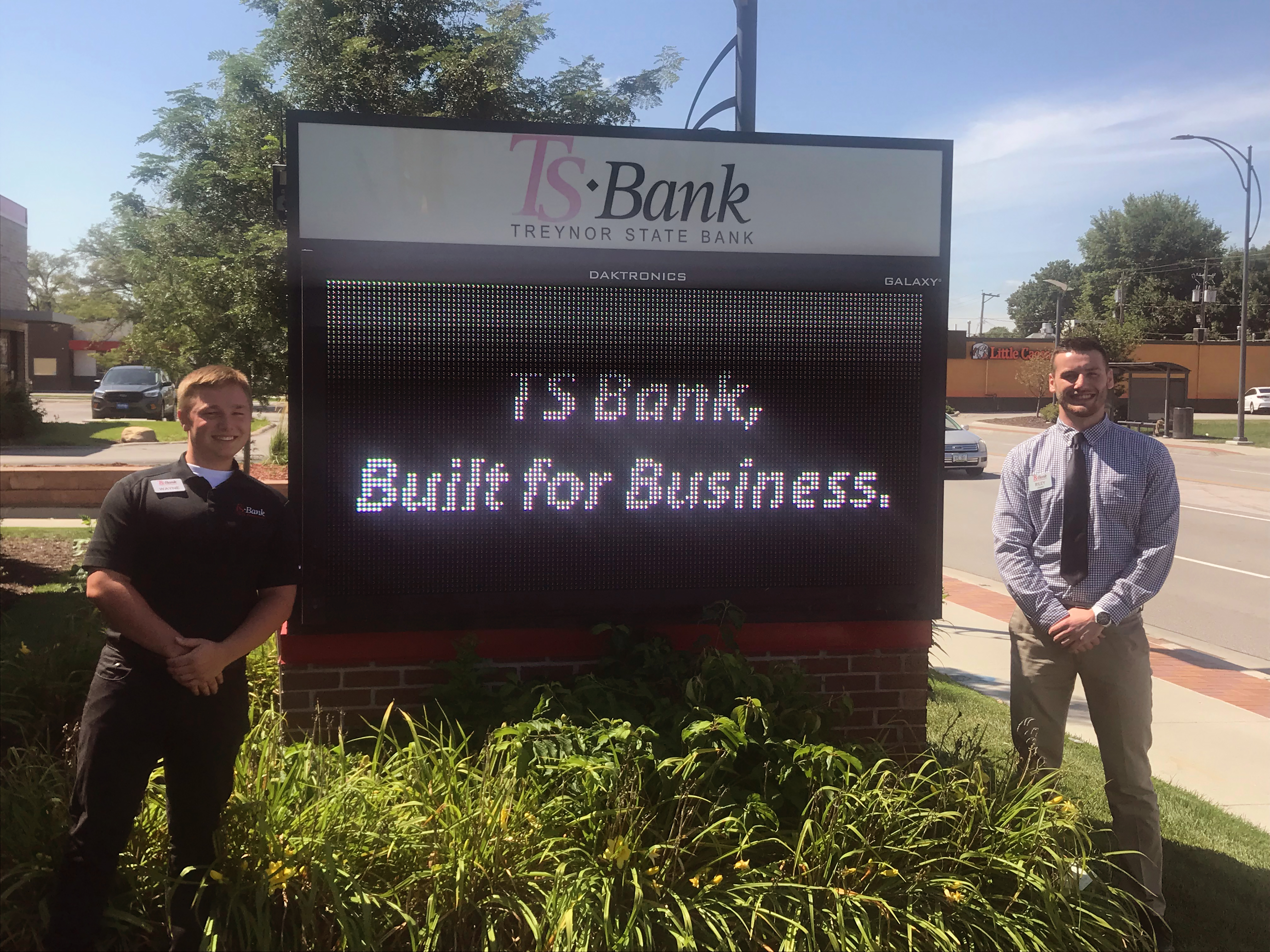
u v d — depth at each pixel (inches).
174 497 105.8
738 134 147.3
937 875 121.1
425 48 373.1
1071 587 138.6
